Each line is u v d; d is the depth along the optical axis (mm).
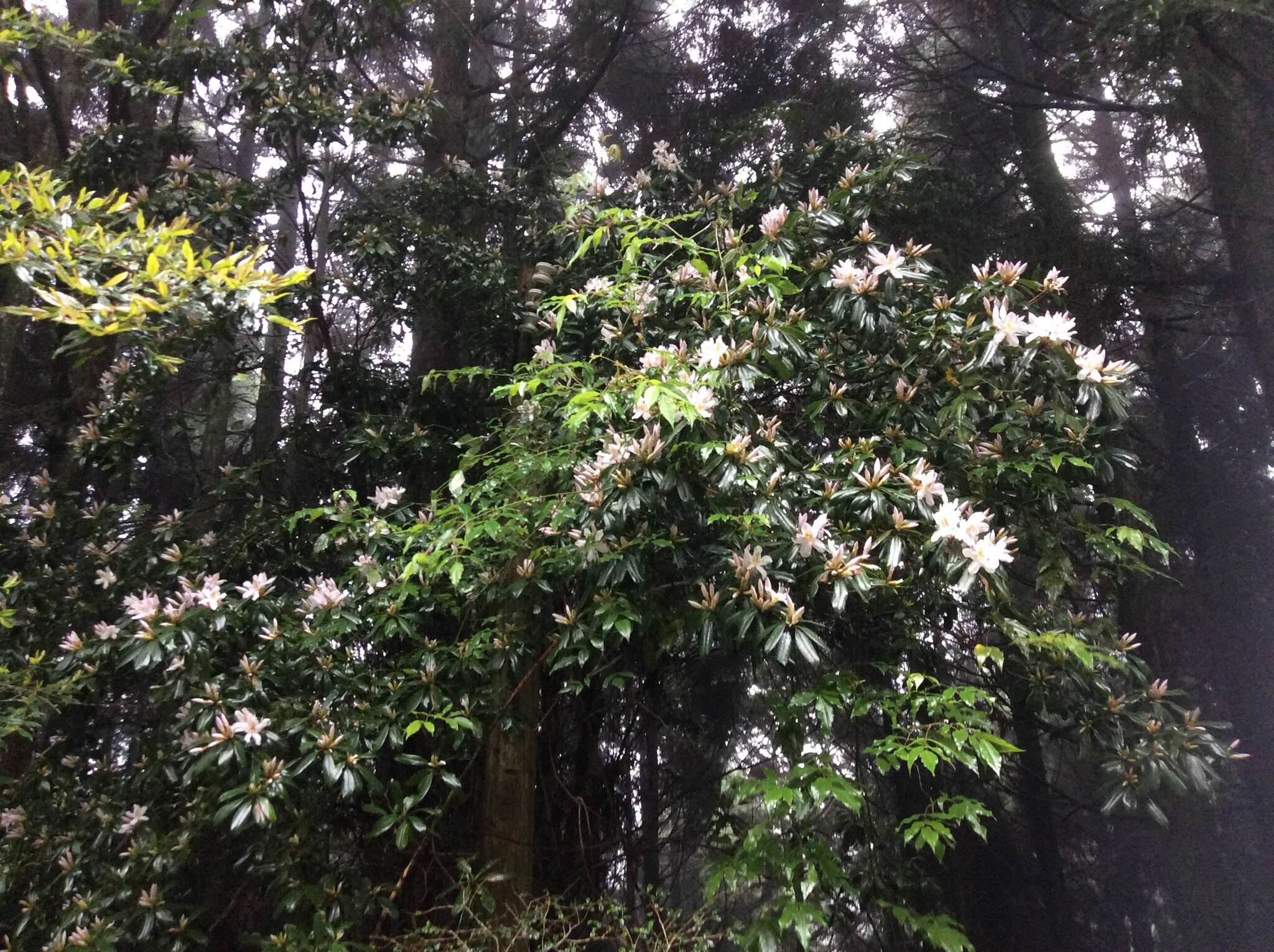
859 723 4031
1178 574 6637
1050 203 5926
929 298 3449
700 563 2895
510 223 5492
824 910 3113
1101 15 4371
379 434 4320
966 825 6355
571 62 6676
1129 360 7188
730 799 3830
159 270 2025
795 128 5688
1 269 3127
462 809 3785
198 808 3207
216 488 4402
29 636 3629
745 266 3332
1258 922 5953
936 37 7848
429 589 3107
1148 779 2908
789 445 3188
